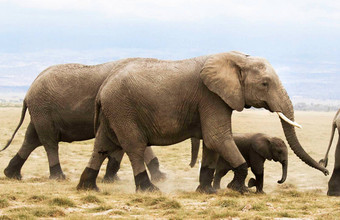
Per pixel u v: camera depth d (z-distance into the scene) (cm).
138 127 1839
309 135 5678
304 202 1623
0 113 10669
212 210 1426
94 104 2100
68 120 2161
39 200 1561
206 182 1869
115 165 2239
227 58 1827
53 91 2170
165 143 1869
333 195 1831
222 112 1803
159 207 1515
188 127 1850
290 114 1830
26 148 2323
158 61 1881
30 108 2230
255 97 1805
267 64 1844
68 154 3397
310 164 1845
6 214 1355
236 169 1792
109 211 1451
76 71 2161
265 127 7150
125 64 1903
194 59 1852
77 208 1505
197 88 1809
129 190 1930
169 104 1806
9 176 2320
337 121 1856
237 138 1933
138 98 1812
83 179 1903
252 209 1473
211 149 1811
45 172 2520
